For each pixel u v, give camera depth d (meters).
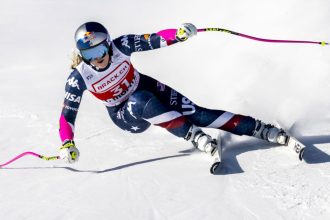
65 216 4.72
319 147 5.65
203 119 5.79
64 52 11.30
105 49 5.30
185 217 4.55
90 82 5.49
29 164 5.95
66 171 5.68
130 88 5.74
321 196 4.65
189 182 5.16
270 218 4.42
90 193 5.12
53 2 16.70
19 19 14.88
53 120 7.29
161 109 5.49
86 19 14.28
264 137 5.81
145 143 6.32
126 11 14.56
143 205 4.80
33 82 9.28
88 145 6.39
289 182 4.96
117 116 5.94
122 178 5.39
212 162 5.52
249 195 4.81
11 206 4.98
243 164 5.44
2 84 9.27
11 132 6.98
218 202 4.74
